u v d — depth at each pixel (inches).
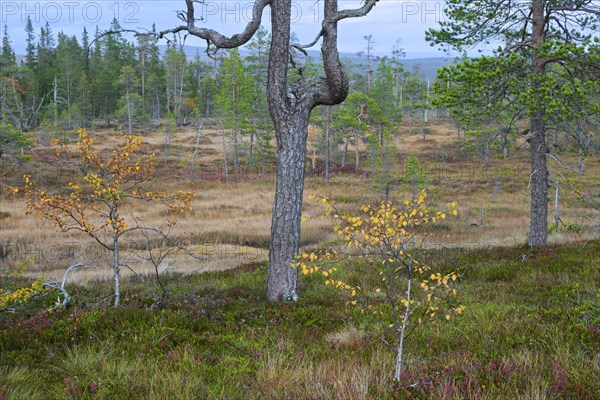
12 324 295.3
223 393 185.2
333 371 204.8
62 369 222.8
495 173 1994.3
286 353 246.4
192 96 4136.3
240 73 2250.2
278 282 378.9
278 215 380.2
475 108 541.3
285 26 375.2
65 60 3713.1
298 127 380.5
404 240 225.8
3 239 1034.1
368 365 220.5
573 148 555.2
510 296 375.2
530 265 482.0
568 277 422.9
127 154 359.6
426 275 461.4
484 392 176.4
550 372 199.8
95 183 351.6
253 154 2273.6
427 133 3257.9
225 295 394.9
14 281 577.9
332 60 373.1
